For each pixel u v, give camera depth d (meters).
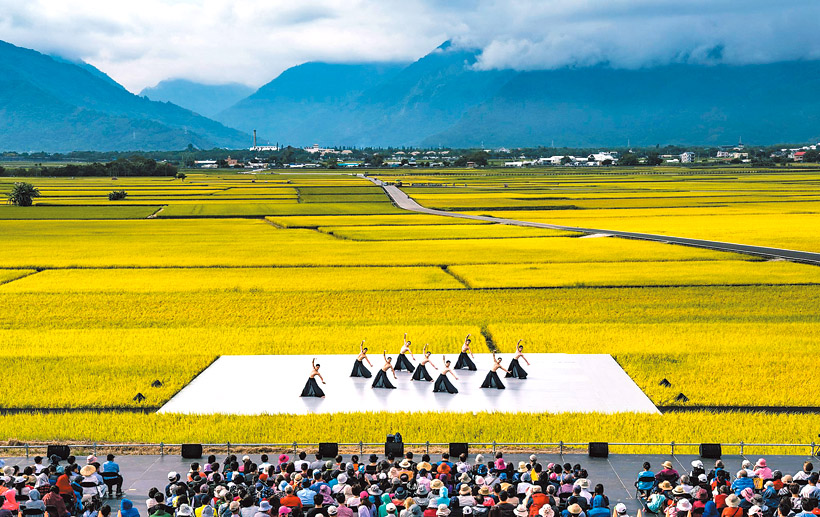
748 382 46.19
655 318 64.31
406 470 28.41
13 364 51.06
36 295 75.56
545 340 56.44
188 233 132.25
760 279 81.12
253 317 65.94
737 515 24.17
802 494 24.92
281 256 102.62
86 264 96.00
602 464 33.41
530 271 88.38
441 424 39.34
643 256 98.50
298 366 50.34
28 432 38.59
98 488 28.66
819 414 40.94
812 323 61.47
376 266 94.19
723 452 35.25
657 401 43.25
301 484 26.75
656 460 33.81
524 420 39.88
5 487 26.55
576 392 44.75
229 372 49.25
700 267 89.44
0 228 139.00
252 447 36.41
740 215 151.12
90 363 51.28
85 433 38.53
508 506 25.27
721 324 61.28
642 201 187.38
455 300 72.62
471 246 111.38
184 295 75.69
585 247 108.19
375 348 54.72
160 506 24.77
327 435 38.25
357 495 26.45
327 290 78.19
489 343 57.09
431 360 51.16
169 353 53.84
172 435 38.25
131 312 68.12
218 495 25.33
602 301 71.31
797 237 115.44
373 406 42.84
